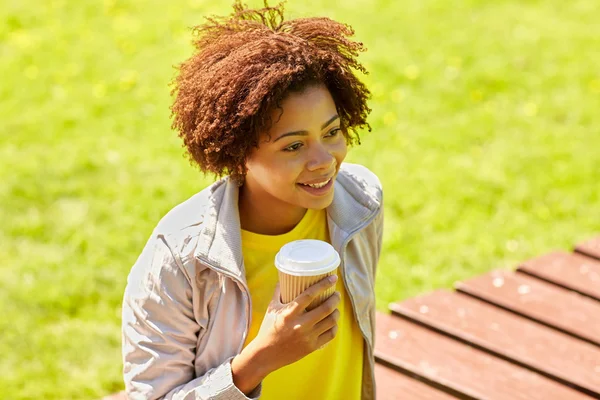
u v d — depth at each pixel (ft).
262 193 6.01
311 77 5.57
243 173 5.89
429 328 9.85
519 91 20.22
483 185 16.16
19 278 13.55
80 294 13.21
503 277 10.95
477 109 19.39
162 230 6.04
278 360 5.64
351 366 6.80
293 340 5.51
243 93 5.47
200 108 5.65
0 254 14.28
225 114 5.51
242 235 6.16
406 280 13.38
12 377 11.48
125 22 24.38
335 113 5.70
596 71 21.26
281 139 5.53
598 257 11.64
